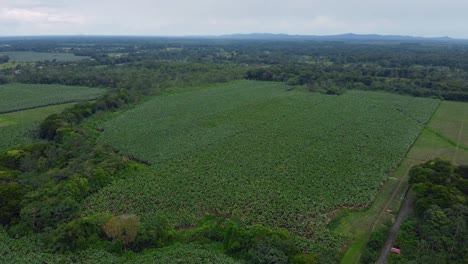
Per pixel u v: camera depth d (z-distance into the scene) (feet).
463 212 175.94
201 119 374.63
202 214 197.47
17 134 326.65
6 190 192.13
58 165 250.37
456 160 280.31
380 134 329.31
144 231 168.04
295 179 236.43
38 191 203.72
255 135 323.16
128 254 160.45
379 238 172.35
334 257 159.43
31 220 177.27
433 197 190.39
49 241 164.25
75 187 207.82
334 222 193.77
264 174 243.40
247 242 161.89
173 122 364.99
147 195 213.46
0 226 177.37
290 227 185.78
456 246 160.35
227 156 273.95
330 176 241.96
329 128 344.69
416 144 316.40
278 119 375.04
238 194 215.72
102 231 170.19
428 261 150.41
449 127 365.81
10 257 154.61
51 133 315.37
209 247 166.40
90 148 272.10
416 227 178.70
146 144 303.07
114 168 241.55
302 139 312.91
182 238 173.06
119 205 203.10
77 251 159.12
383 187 234.58
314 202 208.23
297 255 151.94
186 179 235.20
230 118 378.94
